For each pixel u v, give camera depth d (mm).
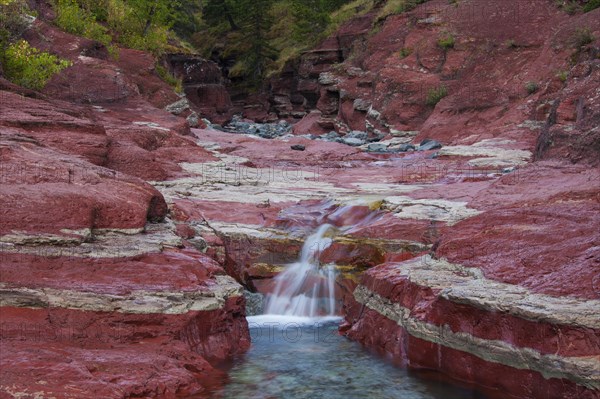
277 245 11188
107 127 16109
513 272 7355
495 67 28719
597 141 13328
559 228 8195
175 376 6445
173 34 45625
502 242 8227
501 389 6520
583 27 26672
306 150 22312
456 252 8438
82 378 5828
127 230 8453
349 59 39156
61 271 7086
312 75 44469
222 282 8250
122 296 6984
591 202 9656
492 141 21797
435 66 31516
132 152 13430
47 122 11359
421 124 29828
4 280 6699
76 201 7863
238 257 11094
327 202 12914
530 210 9070
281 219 11977
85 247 7562
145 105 22422
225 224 11680
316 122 37719
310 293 10680
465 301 6777
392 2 40500
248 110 52062
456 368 6988
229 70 56781
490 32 30734
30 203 7562
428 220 10953
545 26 29734
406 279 8109
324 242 11086
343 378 7188
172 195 12703
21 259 6988
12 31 21469
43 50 22672
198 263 8164
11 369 5723
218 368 7379
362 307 8898
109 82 22547
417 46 33094
